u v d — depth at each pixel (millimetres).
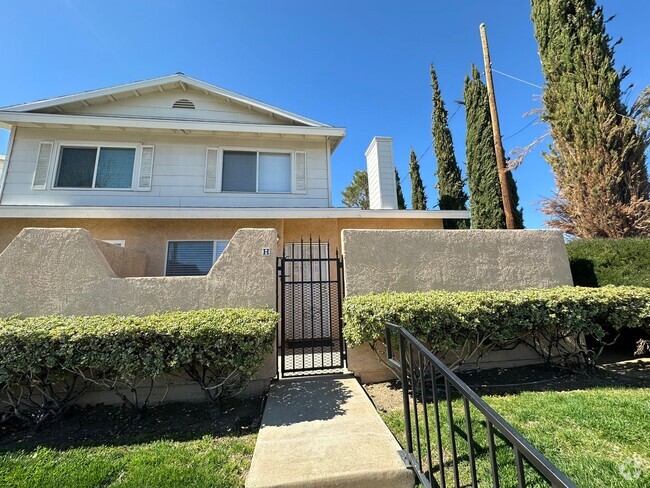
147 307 4457
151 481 2531
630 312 4781
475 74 13148
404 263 5262
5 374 3414
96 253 4629
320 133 9055
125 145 8625
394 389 4488
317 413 3549
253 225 8156
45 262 4406
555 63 8578
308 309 7719
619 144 7707
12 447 3150
